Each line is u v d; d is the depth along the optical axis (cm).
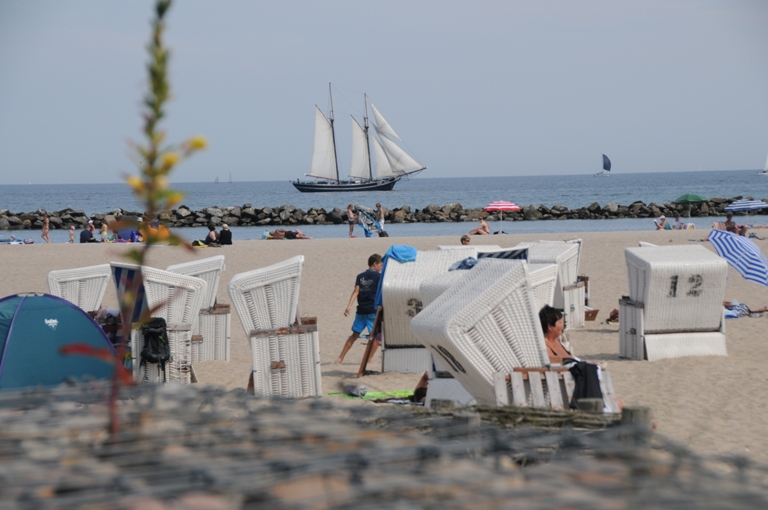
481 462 862
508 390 2009
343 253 9538
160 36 498
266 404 1047
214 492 697
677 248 4094
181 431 873
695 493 715
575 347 4478
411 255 3850
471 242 10862
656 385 3316
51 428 858
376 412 1109
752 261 5209
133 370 3152
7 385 2859
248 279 3006
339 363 4156
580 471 754
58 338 3020
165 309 3300
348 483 738
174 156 509
